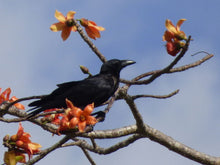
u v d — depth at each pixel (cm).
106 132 1076
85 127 804
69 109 775
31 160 863
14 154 829
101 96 1109
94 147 1096
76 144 1138
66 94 1070
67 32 955
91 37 995
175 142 1158
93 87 1099
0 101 1003
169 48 873
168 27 875
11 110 1100
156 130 1148
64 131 782
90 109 766
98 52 1016
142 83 989
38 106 1012
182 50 854
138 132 1127
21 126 845
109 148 1140
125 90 1060
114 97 1062
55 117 998
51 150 862
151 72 1079
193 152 1151
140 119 1100
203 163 1151
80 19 973
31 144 848
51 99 1045
